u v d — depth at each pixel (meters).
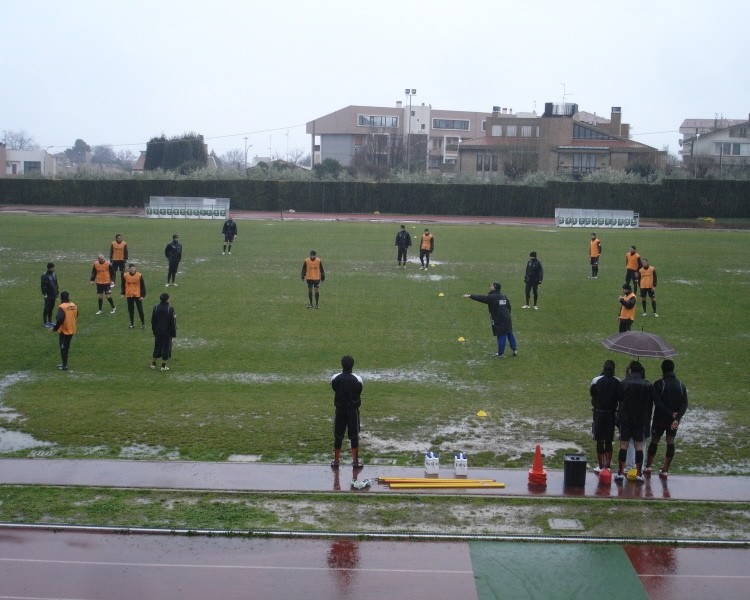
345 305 29.81
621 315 24.11
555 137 111.19
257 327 26.03
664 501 12.98
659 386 13.87
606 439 14.00
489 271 38.72
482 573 10.88
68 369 20.72
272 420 16.70
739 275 38.75
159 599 10.20
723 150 118.19
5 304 28.70
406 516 12.41
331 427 16.33
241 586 10.52
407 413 17.44
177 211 67.88
